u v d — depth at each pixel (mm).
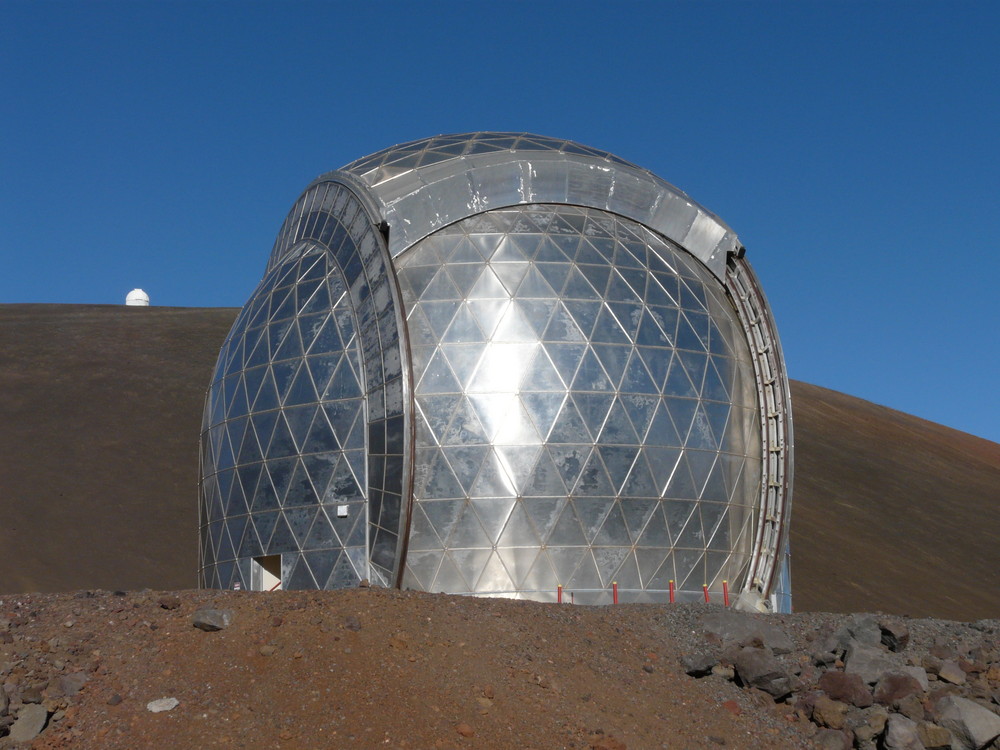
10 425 58375
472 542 18422
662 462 19312
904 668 13492
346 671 11891
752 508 20500
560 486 18641
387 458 18312
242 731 10680
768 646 14359
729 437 20328
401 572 17828
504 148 22578
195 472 57094
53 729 10484
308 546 18859
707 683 13438
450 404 18797
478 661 12602
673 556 19188
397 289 18969
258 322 21359
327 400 19297
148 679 11438
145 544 47438
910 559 64812
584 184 21609
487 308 19469
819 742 12430
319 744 10602
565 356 19234
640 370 19594
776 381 20906
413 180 20875
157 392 66812
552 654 13242
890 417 100375
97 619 12648
